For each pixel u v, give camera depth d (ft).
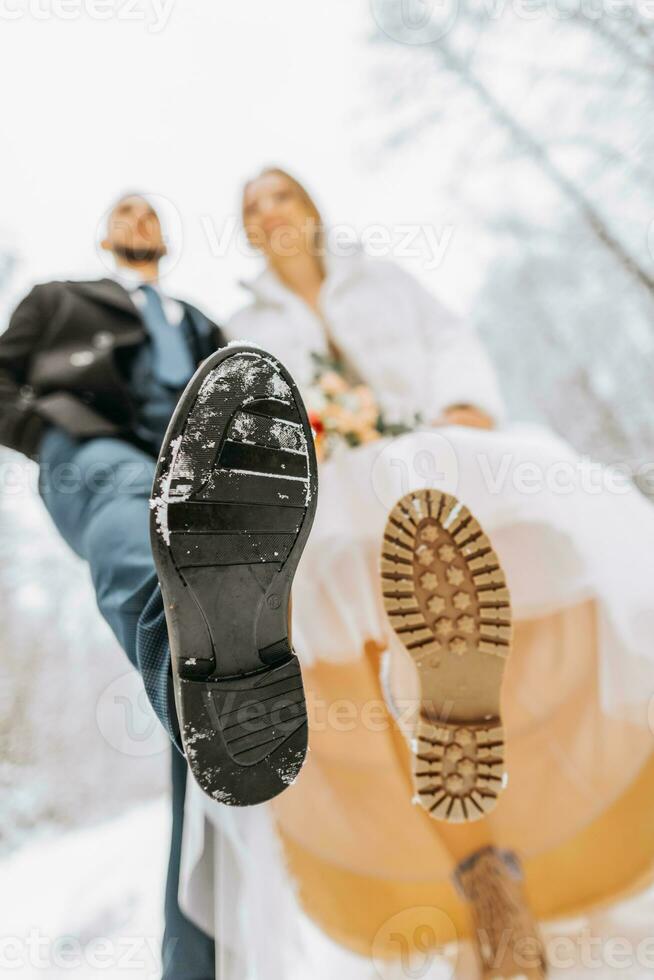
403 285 5.56
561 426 9.10
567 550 3.38
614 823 3.23
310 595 3.39
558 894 3.17
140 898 4.17
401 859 3.29
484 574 2.99
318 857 3.26
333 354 5.36
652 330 8.69
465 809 2.89
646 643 3.27
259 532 2.53
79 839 5.26
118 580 3.01
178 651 2.42
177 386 4.53
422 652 2.95
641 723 3.27
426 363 5.35
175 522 2.42
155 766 6.05
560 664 3.36
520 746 3.33
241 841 3.18
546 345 8.91
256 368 2.61
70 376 4.12
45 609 6.42
